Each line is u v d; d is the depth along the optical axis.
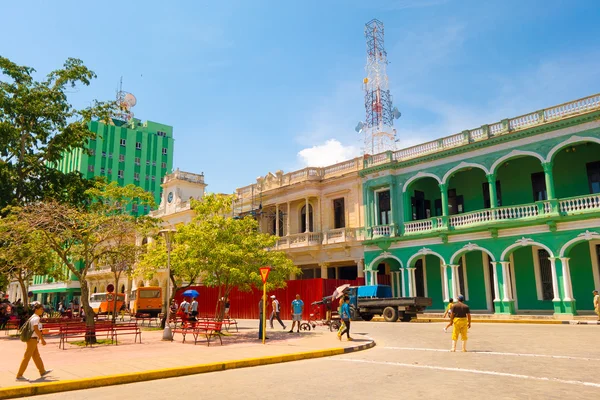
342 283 30.50
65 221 17.84
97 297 44.69
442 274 30.45
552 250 23.98
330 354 13.78
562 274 23.44
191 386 9.42
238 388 9.01
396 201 31.34
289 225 36.84
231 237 19.00
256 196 39.78
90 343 17.05
